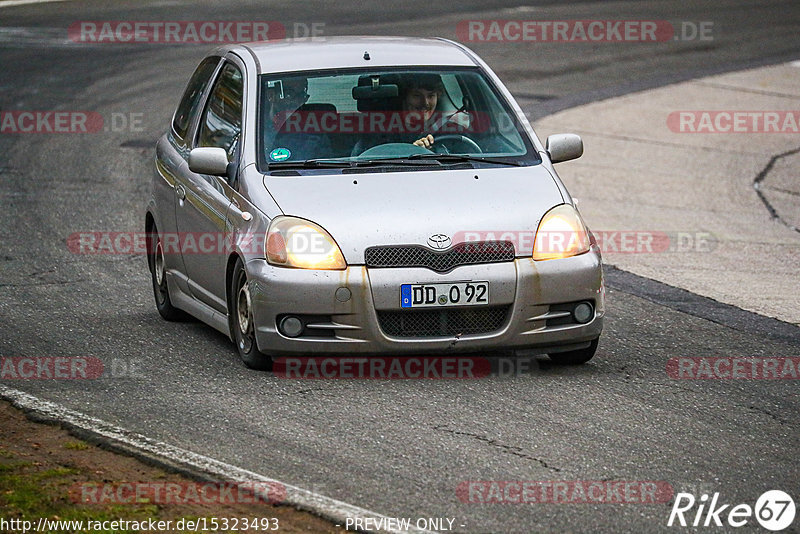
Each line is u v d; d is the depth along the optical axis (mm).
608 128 62406
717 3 107062
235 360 27000
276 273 24844
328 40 31672
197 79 33062
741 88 72625
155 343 28703
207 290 28578
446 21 91938
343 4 99750
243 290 26016
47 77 71688
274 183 26438
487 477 19703
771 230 46250
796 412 23641
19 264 37500
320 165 27094
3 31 87188
